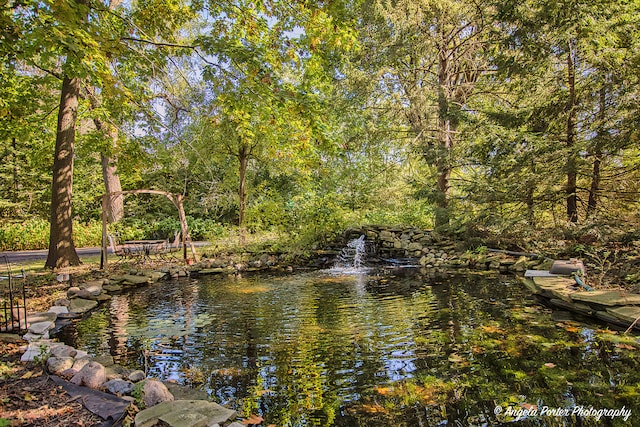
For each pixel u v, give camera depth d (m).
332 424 2.55
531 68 8.95
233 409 2.77
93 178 19.84
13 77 9.39
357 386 3.09
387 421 2.57
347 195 15.19
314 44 5.69
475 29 11.98
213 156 12.42
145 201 20.28
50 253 9.12
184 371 3.49
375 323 4.83
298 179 12.66
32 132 11.11
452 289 6.83
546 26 8.44
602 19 7.64
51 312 5.32
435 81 12.94
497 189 8.83
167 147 11.70
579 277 5.86
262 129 6.55
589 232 7.28
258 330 4.70
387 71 12.23
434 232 11.70
